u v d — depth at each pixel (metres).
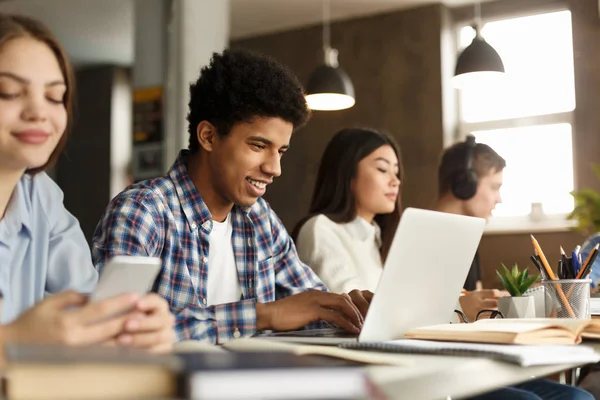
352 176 2.52
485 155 3.08
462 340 1.19
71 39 4.14
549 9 5.71
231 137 1.67
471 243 1.39
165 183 1.72
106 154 4.11
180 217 1.70
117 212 1.60
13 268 1.22
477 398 1.51
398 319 1.27
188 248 1.69
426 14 6.02
